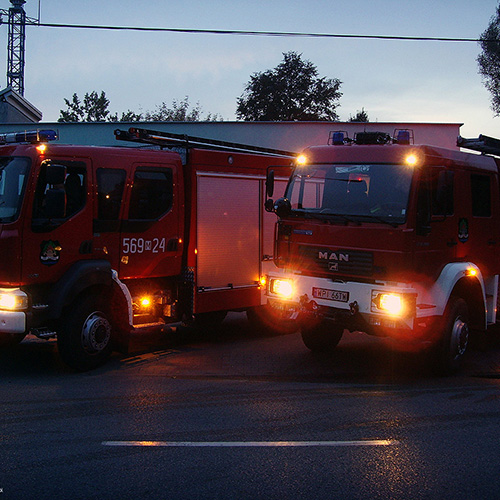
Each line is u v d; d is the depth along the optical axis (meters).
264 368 7.61
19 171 6.84
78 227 7.25
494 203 8.20
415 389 6.69
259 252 9.80
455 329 7.22
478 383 7.06
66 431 4.99
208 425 5.20
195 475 4.10
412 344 6.73
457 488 3.98
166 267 8.46
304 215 7.27
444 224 7.04
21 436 4.86
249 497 3.78
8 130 21.45
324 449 4.65
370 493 3.87
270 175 7.62
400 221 6.47
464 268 7.21
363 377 7.25
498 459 4.52
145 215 8.10
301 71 59.06
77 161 7.28
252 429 5.11
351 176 6.97
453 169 7.23
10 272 6.66
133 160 7.94
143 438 4.84
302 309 7.21
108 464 4.28
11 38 40.53
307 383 6.86
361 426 5.26
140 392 6.29
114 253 7.71
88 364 7.27
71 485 3.92
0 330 6.65
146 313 8.40
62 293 6.94
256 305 9.74
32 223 6.80
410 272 6.47
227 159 9.20
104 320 7.43
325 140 22.38
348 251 6.82
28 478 4.02
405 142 7.02
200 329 10.46
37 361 7.80
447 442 4.88
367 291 6.64
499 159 8.52
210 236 8.96
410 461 4.44
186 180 8.71
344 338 9.78
